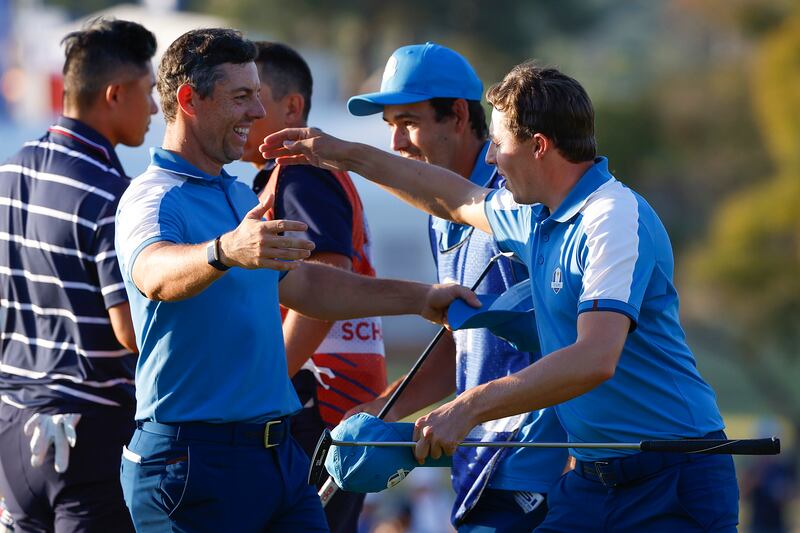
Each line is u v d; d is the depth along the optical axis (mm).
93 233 16172
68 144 16766
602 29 172500
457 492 16391
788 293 82375
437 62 16672
